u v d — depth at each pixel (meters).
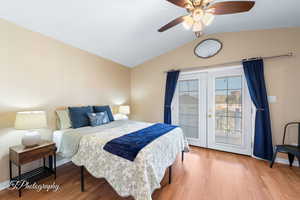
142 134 1.88
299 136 2.24
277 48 2.45
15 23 1.87
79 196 1.64
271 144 2.45
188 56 3.34
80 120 2.41
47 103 2.24
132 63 3.99
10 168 1.79
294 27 2.34
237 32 2.79
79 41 2.52
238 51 2.78
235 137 2.92
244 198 1.60
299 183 1.87
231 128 2.95
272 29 2.49
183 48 3.40
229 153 2.92
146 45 3.13
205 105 3.22
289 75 2.36
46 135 2.22
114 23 2.19
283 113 2.41
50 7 1.68
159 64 3.78
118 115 3.45
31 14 1.76
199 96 3.28
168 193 1.69
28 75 2.01
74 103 2.66
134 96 4.29
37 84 2.11
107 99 3.45
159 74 3.79
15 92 1.88
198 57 3.21
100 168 1.56
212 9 1.41
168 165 1.79
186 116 3.48
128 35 2.61
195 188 1.78
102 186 1.83
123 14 2.01
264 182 1.90
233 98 2.90
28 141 1.75
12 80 1.85
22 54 1.94
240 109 2.84
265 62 2.53
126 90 4.13
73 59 2.64
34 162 2.10
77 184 1.87
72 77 2.62
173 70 3.48
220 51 2.95
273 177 2.02
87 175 2.10
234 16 2.24
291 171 2.17
